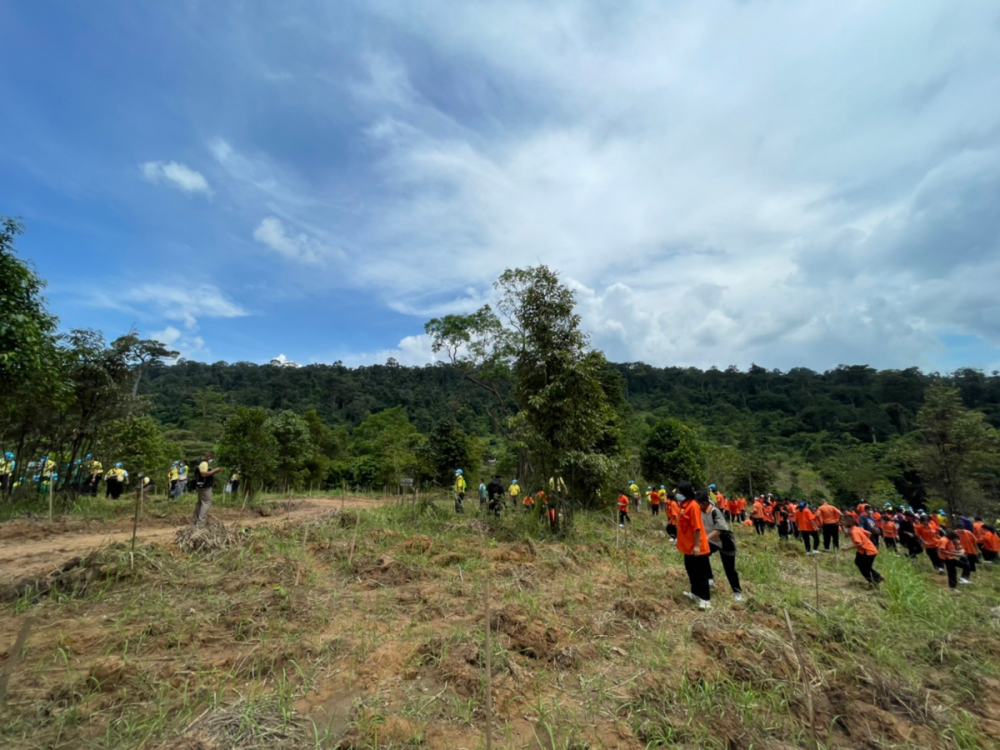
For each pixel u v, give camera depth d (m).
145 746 3.01
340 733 3.27
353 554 7.81
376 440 46.19
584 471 12.22
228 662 4.13
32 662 3.97
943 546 10.13
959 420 29.95
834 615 6.18
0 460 13.62
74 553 8.04
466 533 10.85
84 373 14.00
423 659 4.32
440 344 26.22
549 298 12.91
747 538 15.88
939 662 5.14
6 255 10.22
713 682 4.21
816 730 3.71
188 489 21.78
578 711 3.74
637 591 6.77
